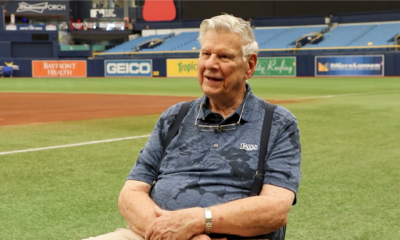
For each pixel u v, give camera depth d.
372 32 36.72
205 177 2.38
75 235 3.52
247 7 41.47
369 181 5.01
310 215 3.95
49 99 16.75
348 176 5.21
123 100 16.22
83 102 15.40
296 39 38.31
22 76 40.53
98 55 41.66
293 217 3.90
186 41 41.50
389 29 36.59
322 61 34.50
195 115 2.52
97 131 8.64
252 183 2.33
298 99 15.76
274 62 35.69
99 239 2.29
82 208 4.13
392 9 37.84
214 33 2.41
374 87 22.31
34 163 5.87
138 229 2.31
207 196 2.33
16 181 5.00
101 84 28.11
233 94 2.46
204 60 2.43
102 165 5.77
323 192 4.60
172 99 16.62
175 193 2.38
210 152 2.40
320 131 8.45
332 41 36.72
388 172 5.39
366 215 3.94
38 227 3.67
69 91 21.69
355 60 33.53
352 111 11.75
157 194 2.42
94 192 4.61
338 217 3.89
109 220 3.85
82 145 7.12
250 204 2.19
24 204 4.23
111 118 10.76
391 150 6.68
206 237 2.15
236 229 2.17
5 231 3.58
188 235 2.14
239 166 2.34
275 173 2.32
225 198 2.32
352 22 38.94
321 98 16.12
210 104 2.56
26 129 8.90
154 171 2.57
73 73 40.47
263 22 41.12
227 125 2.41
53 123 9.82
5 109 12.99
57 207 4.15
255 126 2.40
